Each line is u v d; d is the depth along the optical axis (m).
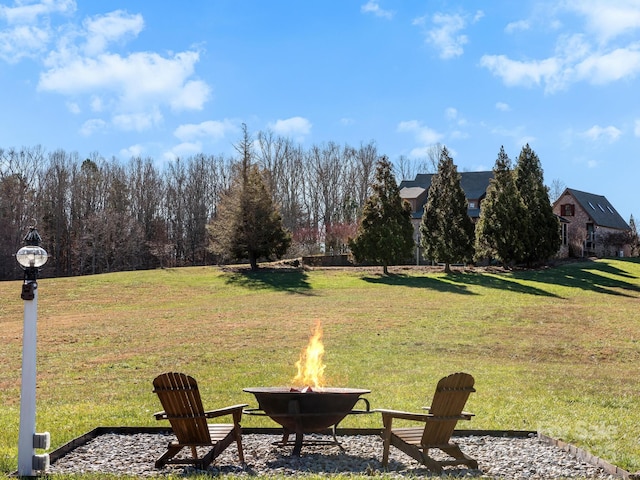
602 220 71.06
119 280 44.88
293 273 48.03
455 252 48.22
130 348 22.31
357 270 49.16
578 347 22.72
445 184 49.06
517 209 48.72
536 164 50.84
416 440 8.45
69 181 77.19
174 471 8.07
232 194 51.88
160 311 33.06
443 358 20.23
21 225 68.06
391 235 47.62
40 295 39.28
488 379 16.38
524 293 39.16
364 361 19.44
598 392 14.73
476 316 29.84
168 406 8.32
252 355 20.66
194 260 79.81
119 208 77.75
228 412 8.60
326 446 9.52
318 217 85.38
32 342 7.81
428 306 33.41
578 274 46.88
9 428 10.59
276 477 7.51
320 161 85.50
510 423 10.99
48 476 7.55
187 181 81.50
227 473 7.99
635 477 7.37
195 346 22.55
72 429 10.52
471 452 9.07
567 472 7.95
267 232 49.78
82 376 17.28
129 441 9.74
